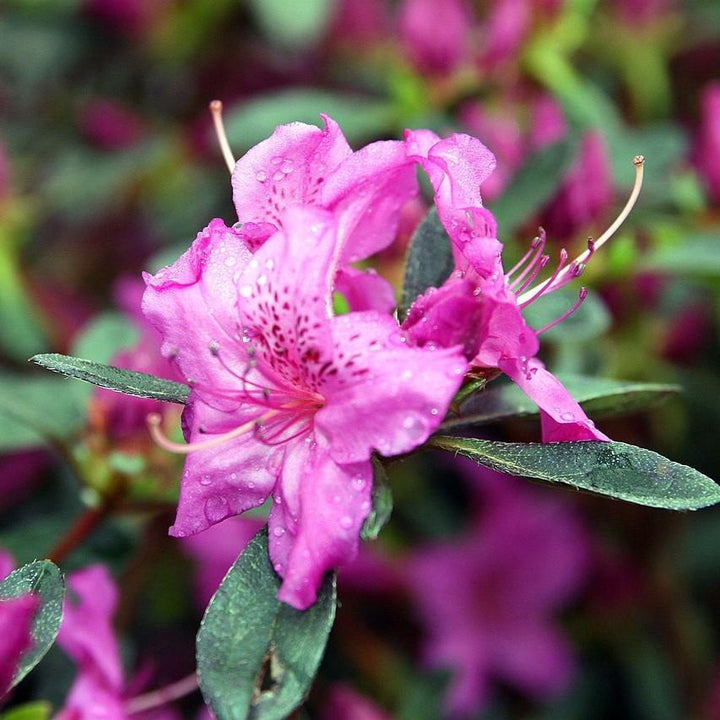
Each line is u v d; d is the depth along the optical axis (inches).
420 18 18.5
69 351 19.3
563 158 15.6
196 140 21.1
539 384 12.3
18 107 22.4
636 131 18.6
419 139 12.4
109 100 22.0
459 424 12.9
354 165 12.5
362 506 11.9
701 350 18.3
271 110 18.6
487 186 16.1
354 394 12.0
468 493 18.7
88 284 21.3
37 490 18.1
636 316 17.5
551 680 18.0
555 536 18.2
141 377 12.6
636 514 18.0
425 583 17.9
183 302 12.4
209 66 21.8
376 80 21.2
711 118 17.3
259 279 12.3
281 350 12.3
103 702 13.8
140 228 21.5
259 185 12.7
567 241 16.2
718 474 18.2
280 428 12.5
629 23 21.3
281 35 20.2
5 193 19.9
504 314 12.1
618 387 13.4
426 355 11.9
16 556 15.2
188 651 17.4
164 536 15.4
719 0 21.8
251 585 12.1
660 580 18.1
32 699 15.6
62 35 21.6
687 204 17.4
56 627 12.1
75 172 21.5
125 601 15.5
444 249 13.2
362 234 12.9
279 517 12.1
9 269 19.0
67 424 15.6
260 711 11.6
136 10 21.2
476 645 17.9
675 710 17.8
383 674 17.4
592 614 18.2
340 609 17.5
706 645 18.1
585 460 12.1
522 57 19.0
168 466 14.9
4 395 15.7
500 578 18.2
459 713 17.5
